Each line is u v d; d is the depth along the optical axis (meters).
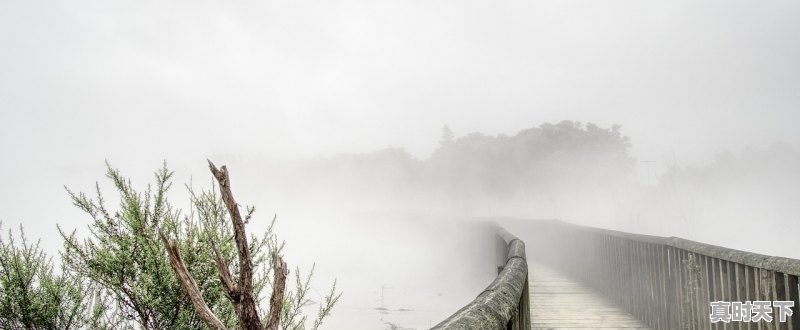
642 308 7.48
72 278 4.97
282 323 5.09
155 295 4.58
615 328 7.07
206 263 4.52
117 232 4.67
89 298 5.08
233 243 4.58
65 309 4.91
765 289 4.26
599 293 10.26
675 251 6.26
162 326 4.58
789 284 3.96
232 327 4.52
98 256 4.53
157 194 4.83
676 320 6.21
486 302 2.34
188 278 2.77
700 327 5.50
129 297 4.55
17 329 4.66
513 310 2.58
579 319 7.69
